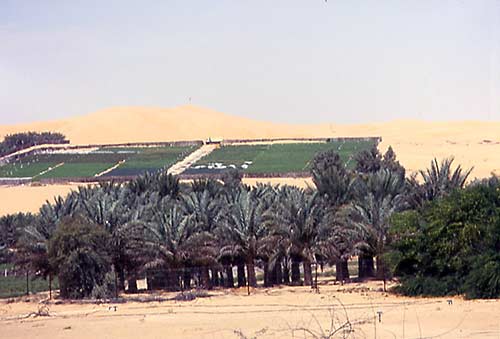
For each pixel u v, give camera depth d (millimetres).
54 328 39156
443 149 176250
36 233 55812
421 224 49500
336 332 33156
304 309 42719
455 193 50781
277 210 56031
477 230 47906
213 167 150875
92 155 177125
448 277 48406
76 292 53281
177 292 54250
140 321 40625
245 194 59125
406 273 49688
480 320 37688
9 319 42844
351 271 69875
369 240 54125
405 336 33625
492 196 49688
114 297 52344
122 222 56688
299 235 54312
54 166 160625
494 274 45969
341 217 56094
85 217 56375
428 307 42344
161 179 79688
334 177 65188
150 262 54688
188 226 55344
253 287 55500
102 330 38250
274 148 181625
